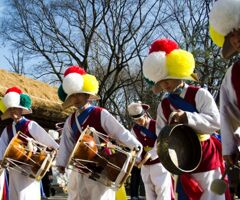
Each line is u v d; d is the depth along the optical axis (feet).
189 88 14.01
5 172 21.83
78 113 17.21
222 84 11.14
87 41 85.10
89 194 16.62
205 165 13.41
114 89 85.51
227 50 10.18
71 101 17.20
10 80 39.70
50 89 43.83
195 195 13.38
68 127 17.30
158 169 22.59
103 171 15.98
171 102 14.15
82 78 16.98
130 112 24.06
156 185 22.65
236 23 9.70
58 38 86.07
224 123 10.93
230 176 21.54
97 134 16.48
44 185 37.58
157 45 14.20
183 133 12.34
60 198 37.76
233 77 10.81
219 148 13.93
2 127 33.99
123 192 19.17
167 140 11.86
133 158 15.97
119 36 84.89
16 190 20.03
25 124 20.68
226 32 9.96
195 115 13.03
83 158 15.74
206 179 13.41
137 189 35.78
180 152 12.11
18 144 19.29
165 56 14.01
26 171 19.61
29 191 20.01
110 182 15.94
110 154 16.02
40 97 40.81
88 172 16.02
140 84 96.84
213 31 10.56
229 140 10.80
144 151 23.67
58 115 39.63
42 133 20.33
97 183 16.34
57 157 17.47
